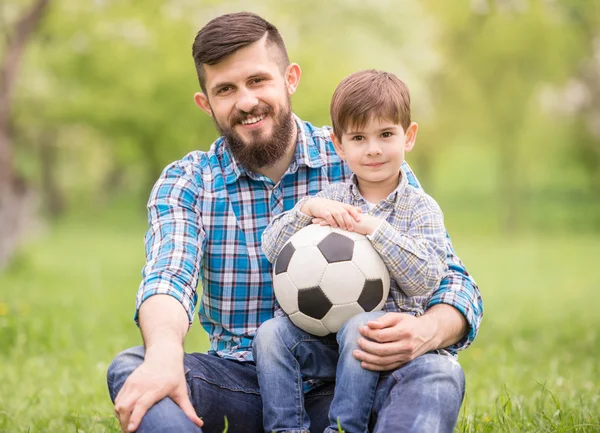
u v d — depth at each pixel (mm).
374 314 2619
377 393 2545
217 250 3121
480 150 44688
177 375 2471
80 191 42656
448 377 2477
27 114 19109
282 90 3082
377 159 2902
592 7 24328
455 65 26266
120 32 15891
